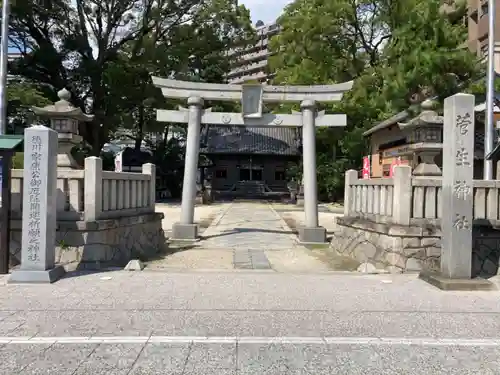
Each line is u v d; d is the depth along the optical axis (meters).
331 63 27.36
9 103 19.12
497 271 7.82
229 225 16.44
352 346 4.27
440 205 8.12
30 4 20.12
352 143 27.38
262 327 4.75
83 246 7.71
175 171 33.88
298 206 26.88
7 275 6.95
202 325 4.79
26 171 6.55
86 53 23.70
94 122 23.73
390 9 24.78
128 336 4.45
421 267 7.81
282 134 39.38
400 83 18.27
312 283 6.81
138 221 9.40
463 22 29.58
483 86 18.08
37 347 4.17
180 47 24.55
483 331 4.72
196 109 13.12
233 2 25.91
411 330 4.72
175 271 7.66
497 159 8.29
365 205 9.62
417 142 9.27
